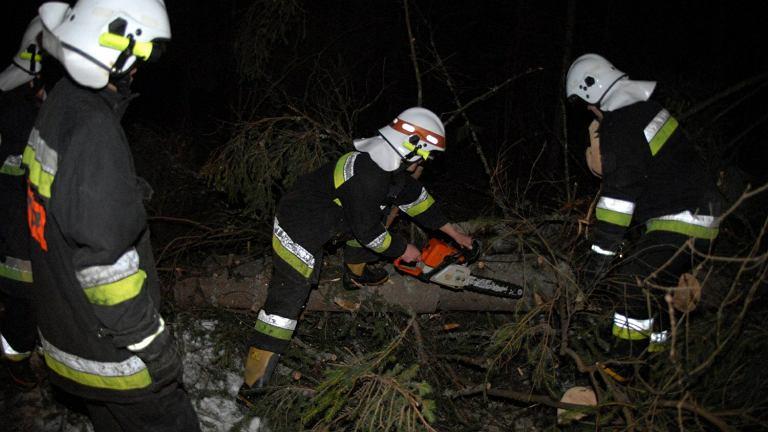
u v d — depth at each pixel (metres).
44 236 1.70
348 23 5.61
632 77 6.13
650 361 2.62
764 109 6.12
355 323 2.97
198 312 3.08
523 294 2.84
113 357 1.75
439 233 3.27
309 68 4.92
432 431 2.18
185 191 4.10
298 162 3.45
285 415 2.56
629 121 2.50
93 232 1.55
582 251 3.28
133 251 1.68
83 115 1.61
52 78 1.84
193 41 5.89
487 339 3.13
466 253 2.84
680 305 2.53
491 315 3.22
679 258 2.55
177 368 1.85
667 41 6.82
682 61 6.78
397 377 2.30
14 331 2.48
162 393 1.87
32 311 2.46
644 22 6.82
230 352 2.85
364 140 2.54
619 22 6.73
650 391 2.13
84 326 1.72
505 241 3.22
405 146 2.47
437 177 5.32
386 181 2.46
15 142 2.29
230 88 5.86
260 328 2.58
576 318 3.04
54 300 1.75
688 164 2.55
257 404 2.56
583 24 6.56
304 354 2.81
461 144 5.91
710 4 6.89
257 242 3.56
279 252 2.57
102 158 1.58
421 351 2.85
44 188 1.64
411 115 2.51
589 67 2.61
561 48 6.38
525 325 2.68
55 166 1.62
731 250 3.02
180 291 3.08
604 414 2.43
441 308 3.08
